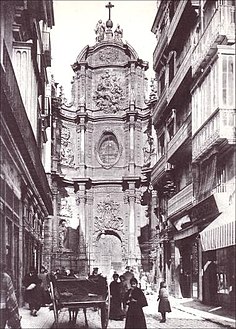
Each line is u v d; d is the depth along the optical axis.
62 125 53.97
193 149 26.95
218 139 22.55
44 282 22.08
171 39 33.44
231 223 19.66
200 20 27.73
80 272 52.09
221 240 20.61
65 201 53.25
